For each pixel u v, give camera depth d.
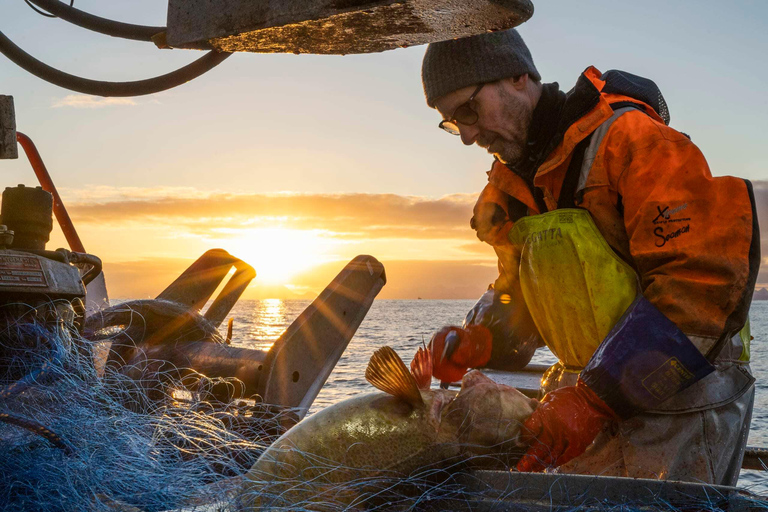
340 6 1.49
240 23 1.61
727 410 2.19
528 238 2.46
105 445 1.73
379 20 1.52
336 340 3.27
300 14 1.52
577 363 2.49
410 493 1.69
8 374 1.95
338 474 1.68
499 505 1.50
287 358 2.93
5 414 1.61
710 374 2.19
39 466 1.58
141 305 2.99
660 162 2.09
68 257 2.28
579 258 2.31
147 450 1.79
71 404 1.89
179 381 2.82
